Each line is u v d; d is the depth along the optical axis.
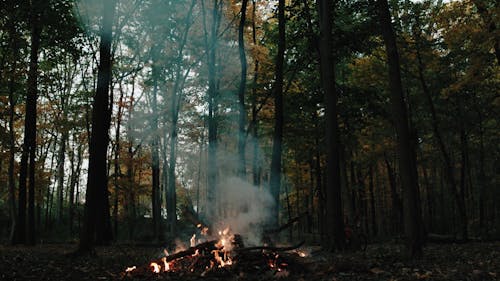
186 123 28.45
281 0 18.75
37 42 20.14
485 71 18.59
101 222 20.77
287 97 23.56
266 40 24.92
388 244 23.83
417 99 25.27
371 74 24.62
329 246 13.22
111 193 30.22
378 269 8.46
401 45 22.36
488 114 26.28
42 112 33.28
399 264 9.56
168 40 24.36
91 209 12.81
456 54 21.55
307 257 11.74
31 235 21.17
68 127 27.72
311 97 23.42
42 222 44.00
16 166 29.08
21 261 11.36
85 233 12.75
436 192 44.03
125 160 30.11
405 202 11.22
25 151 21.58
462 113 26.05
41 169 30.78
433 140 30.14
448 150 32.78
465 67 23.52
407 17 22.00
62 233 35.44
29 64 19.72
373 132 27.58
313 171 32.59
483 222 30.89
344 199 24.12
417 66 24.09
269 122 27.14
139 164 30.84
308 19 18.58
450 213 42.53
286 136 25.42
